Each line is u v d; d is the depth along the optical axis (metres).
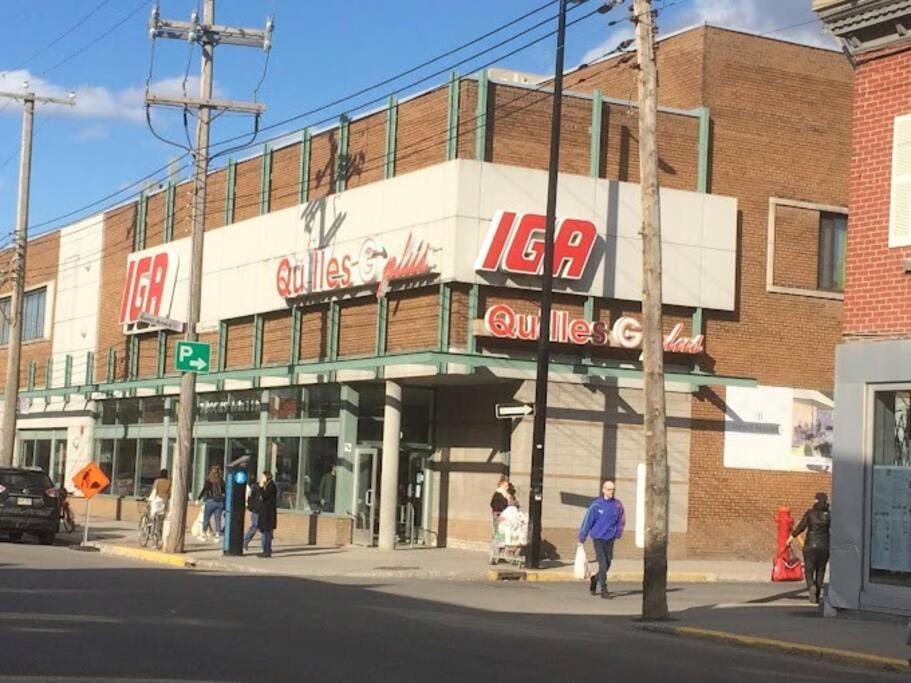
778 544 25.45
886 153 17.72
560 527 26.80
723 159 29.31
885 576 17.19
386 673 10.79
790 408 29.70
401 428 29.80
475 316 26.36
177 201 38.66
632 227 27.86
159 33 25.20
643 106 17.75
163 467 38.41
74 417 45.25
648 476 17.38
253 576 21.84
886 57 17.84
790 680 12.27
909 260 17.11
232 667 10.69
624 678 11.52
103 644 11.71
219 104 25.55
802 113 30.33
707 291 28.61
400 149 28.61
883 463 17.42
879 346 17.42
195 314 25.89
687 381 27.19
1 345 53.12
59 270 47.78
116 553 26.95
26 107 36.94
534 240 26.33
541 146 27.41
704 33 29.39
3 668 10.12
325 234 30.52
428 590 20.39
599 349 27.64
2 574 19.06
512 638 14.15
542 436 24.70
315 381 30.58
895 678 12.99
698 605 19.45
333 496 30.14
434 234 26.75
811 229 30.25
